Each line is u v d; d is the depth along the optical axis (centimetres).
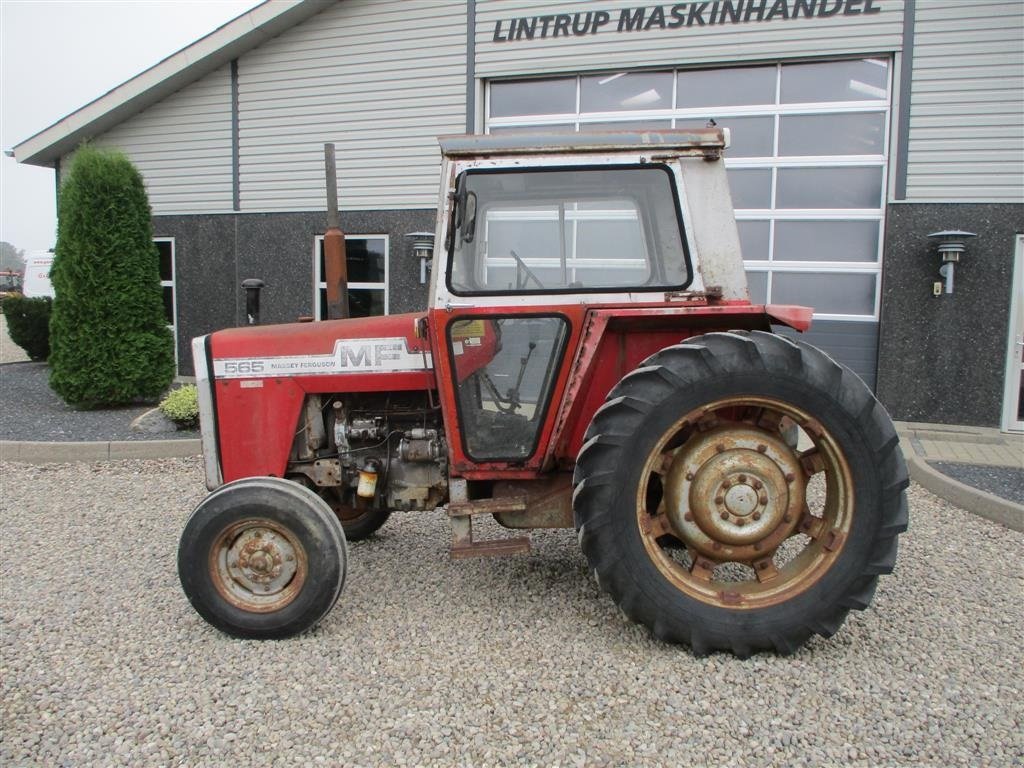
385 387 322
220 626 285
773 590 274
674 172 291
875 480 266
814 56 782
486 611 310
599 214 296
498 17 866
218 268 1005
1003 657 271
